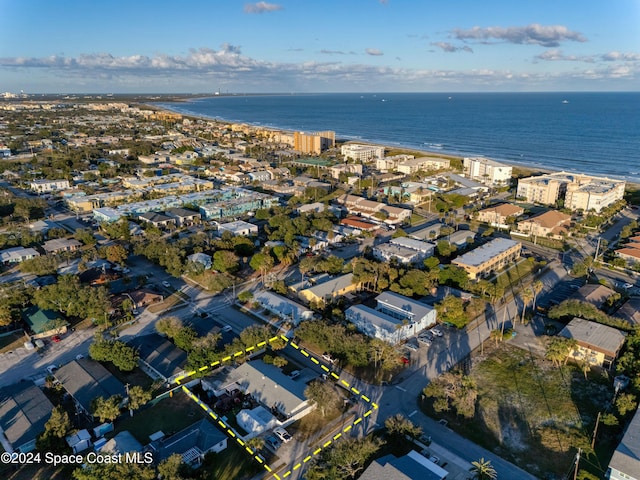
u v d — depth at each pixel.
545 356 114.19
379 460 81.25
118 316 137.62
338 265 163.25
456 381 99.69
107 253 174.50
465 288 154.62
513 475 81.62
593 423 94.44
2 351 120.44
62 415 89.75
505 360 116.75
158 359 113.12
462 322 131.62
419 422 95.19
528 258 181.38
